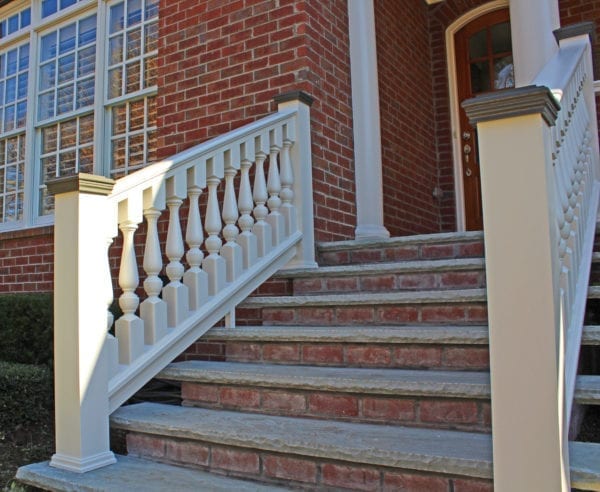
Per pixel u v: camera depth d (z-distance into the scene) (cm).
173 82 432
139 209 260
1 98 614
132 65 495
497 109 169
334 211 391
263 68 389
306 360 273
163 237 414
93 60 532
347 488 194
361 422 225
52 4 571
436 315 276
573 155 266
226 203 315
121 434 276
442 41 586
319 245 372
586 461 177
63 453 227
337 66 409
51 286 495
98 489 202
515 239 165
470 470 173
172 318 275
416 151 531
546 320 159
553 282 160
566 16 501
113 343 246
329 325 301
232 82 402
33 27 574
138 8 498
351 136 419
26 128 570
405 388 216
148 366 258
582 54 320
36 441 301
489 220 169
